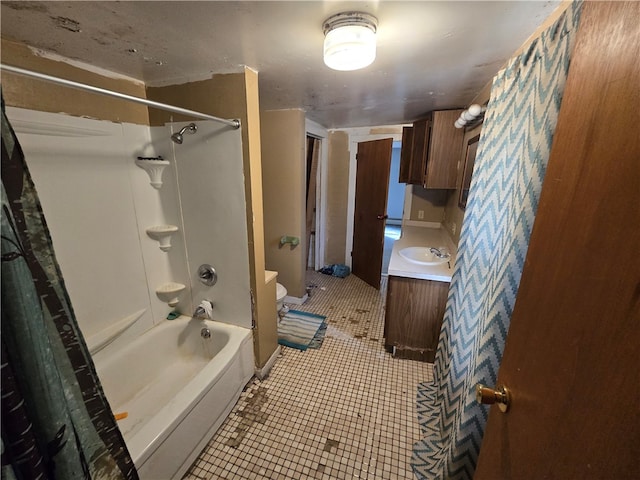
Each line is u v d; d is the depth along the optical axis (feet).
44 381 1.83
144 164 5.36
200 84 4.94
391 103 7.14
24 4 2.70
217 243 5.77
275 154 8.83
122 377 5.37
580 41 1.75
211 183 5.43
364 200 11.84
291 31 3.32
